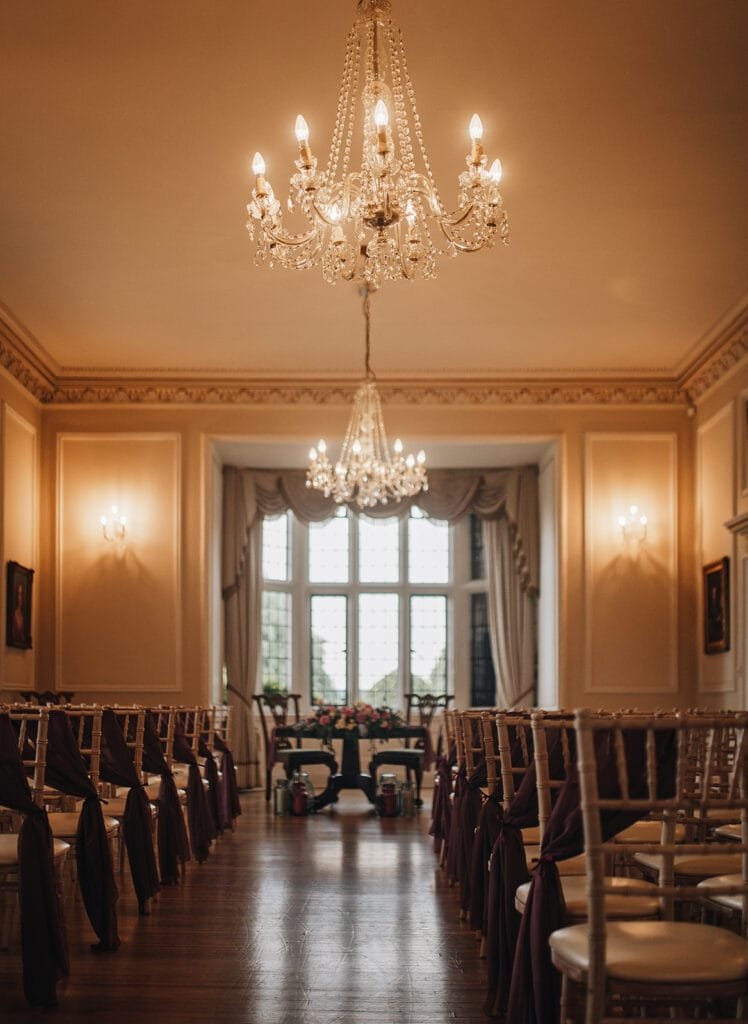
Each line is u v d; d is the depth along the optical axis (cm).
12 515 1069
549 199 759
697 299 958
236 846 852
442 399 1194
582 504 1180
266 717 1409
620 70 603
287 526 1471
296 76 609
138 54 586
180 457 1182
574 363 1157
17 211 775
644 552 1173
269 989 441
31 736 528
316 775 1424
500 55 590
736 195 751
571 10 550
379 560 1480
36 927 414
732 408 1041
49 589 1162
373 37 550
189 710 779
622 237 823
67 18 554
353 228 793
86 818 499
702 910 409
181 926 554
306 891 653
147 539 1173
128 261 870
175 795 680
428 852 819
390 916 581
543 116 652
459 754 646
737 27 561
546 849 337
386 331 1053
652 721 273
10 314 991
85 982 448
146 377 1182
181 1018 401
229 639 1334
